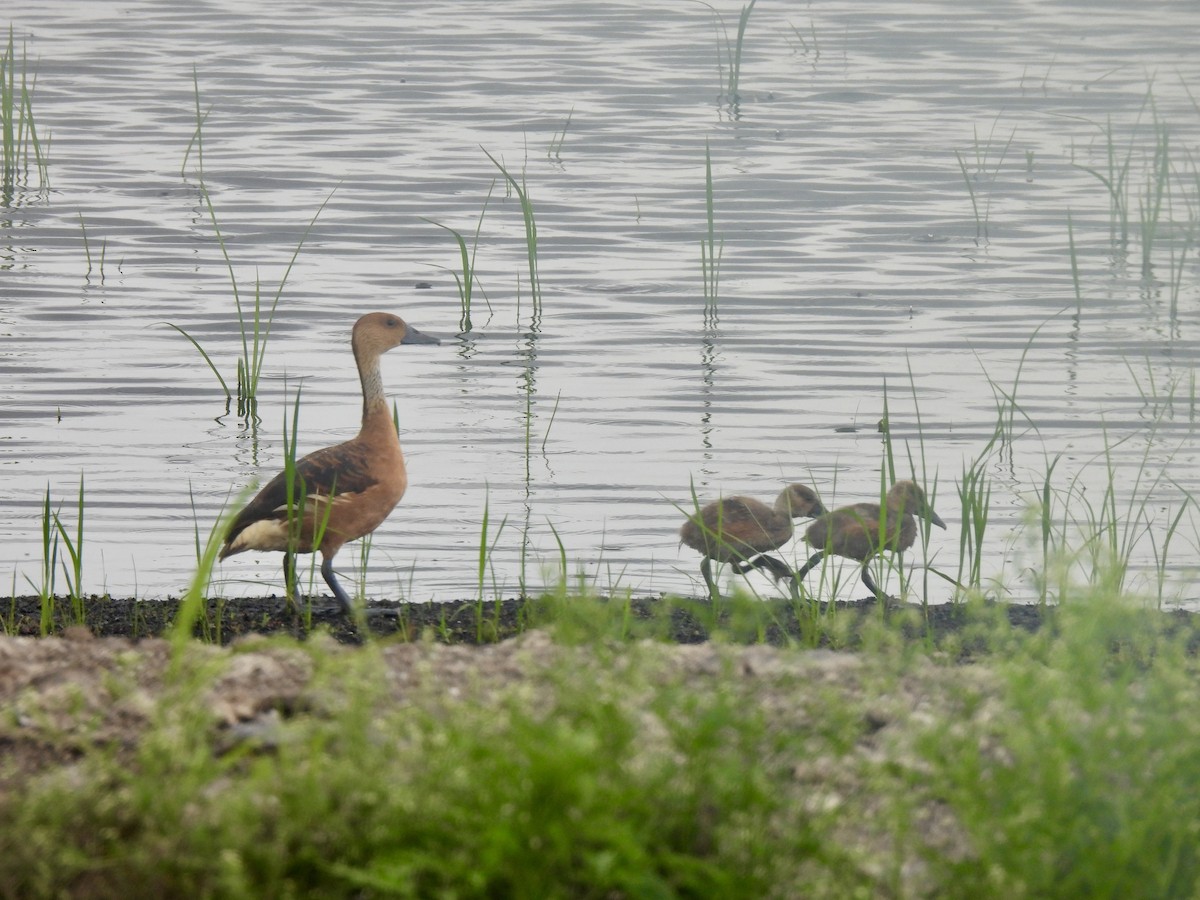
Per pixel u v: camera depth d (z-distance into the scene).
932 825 6.62
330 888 5.88
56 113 34.38
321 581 13.31
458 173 30.25
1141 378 19.22
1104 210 28.06
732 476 16.05
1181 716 6.73
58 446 16.64
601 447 16.89
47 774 6.72
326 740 6.82
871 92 37.41
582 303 22.69
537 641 8.84
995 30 44.31
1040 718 6.50
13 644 8.95
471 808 5.91
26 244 24.98
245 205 27.80
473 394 18.72
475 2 48.44
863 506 13.52
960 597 12.05
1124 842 5.81
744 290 23.34
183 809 6.12
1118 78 38.62
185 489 15.48
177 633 7.59
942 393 18.75
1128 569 13.29
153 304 22.11
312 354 20.23
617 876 5.70
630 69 39.62
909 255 25.22
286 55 40.66
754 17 46.28
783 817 6.27
